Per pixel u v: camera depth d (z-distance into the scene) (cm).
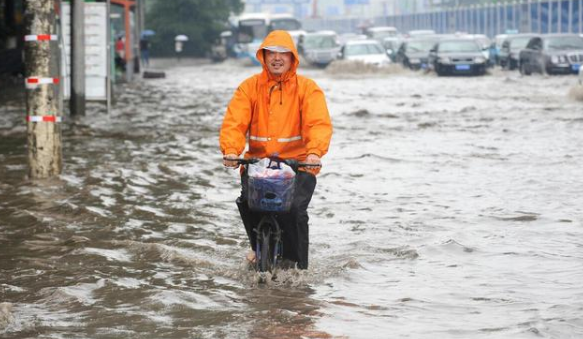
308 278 1345
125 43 7138
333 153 2800
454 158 2656
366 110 4166
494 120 3788
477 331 1089
